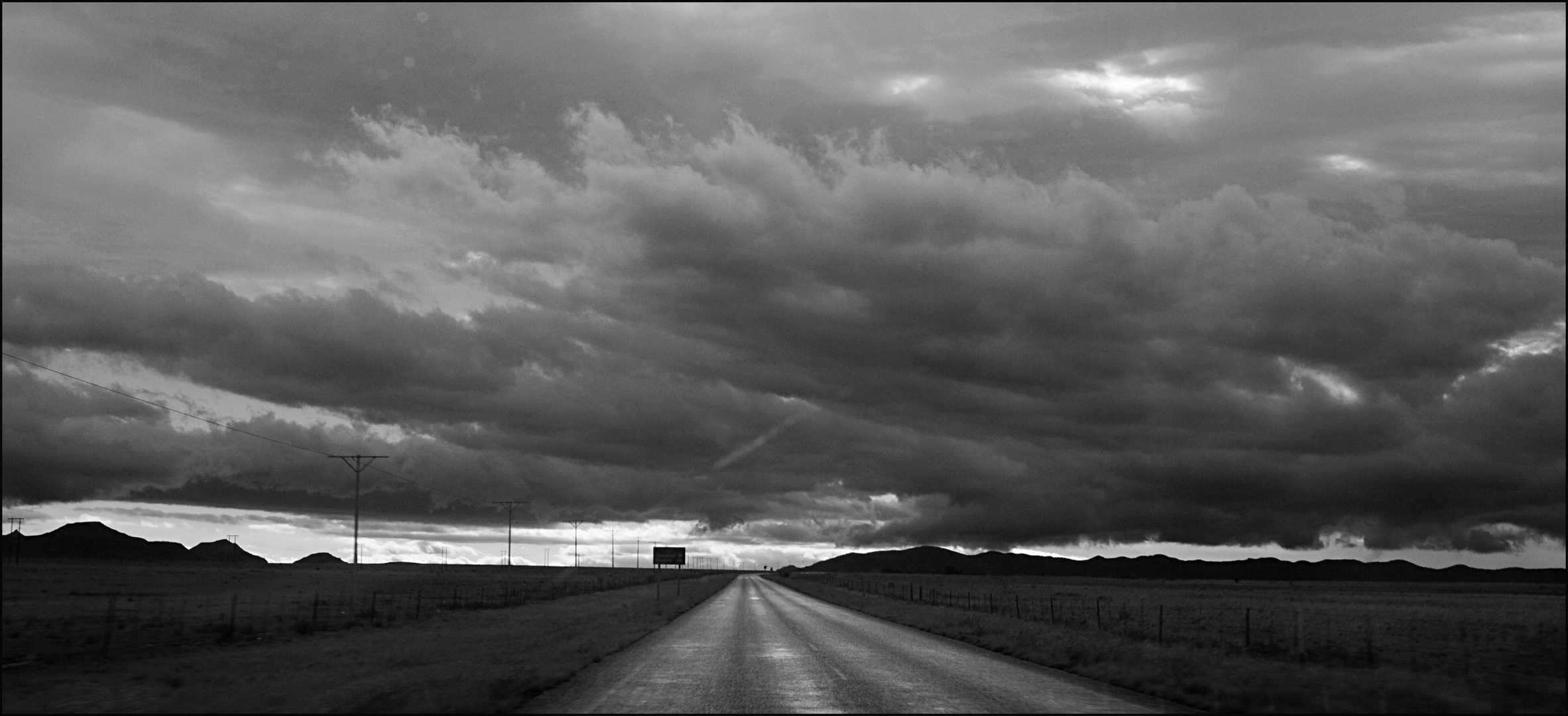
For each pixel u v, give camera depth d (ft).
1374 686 73.46
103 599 256.52
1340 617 212.02
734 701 71.36
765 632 153.38
